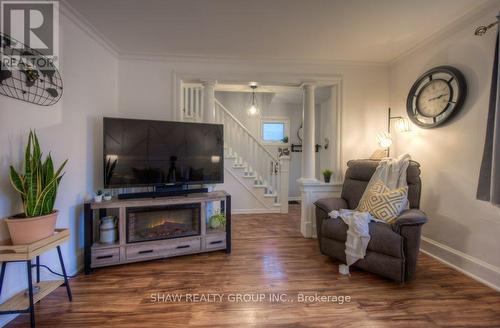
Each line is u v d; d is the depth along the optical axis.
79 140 2.23
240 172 4.45
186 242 2.46
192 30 2.39
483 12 1.98
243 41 2.62
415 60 2.75
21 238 1.42
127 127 2.42
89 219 2.12
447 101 2.29
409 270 1.89
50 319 1.53
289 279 2.03
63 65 2.02
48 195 1.58
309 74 3.14
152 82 2.96
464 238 2.16
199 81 3.10
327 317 1.56
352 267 2.24
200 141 2.76
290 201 5.71
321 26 2.31
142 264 2.30
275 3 1.96
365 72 3.19
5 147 1.52
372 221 2.18
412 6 1.99
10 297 1.54
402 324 1.50
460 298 1.77
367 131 3.19
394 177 2.41
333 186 3.12
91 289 1.87
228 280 2.01
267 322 1.51
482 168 1.88
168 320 1.53
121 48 2.77
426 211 2.56
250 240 2.98
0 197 1.49
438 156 2.43
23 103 1.65
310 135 3.19
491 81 1.84
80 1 1.92
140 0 1.92
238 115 5.54
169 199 2.38
